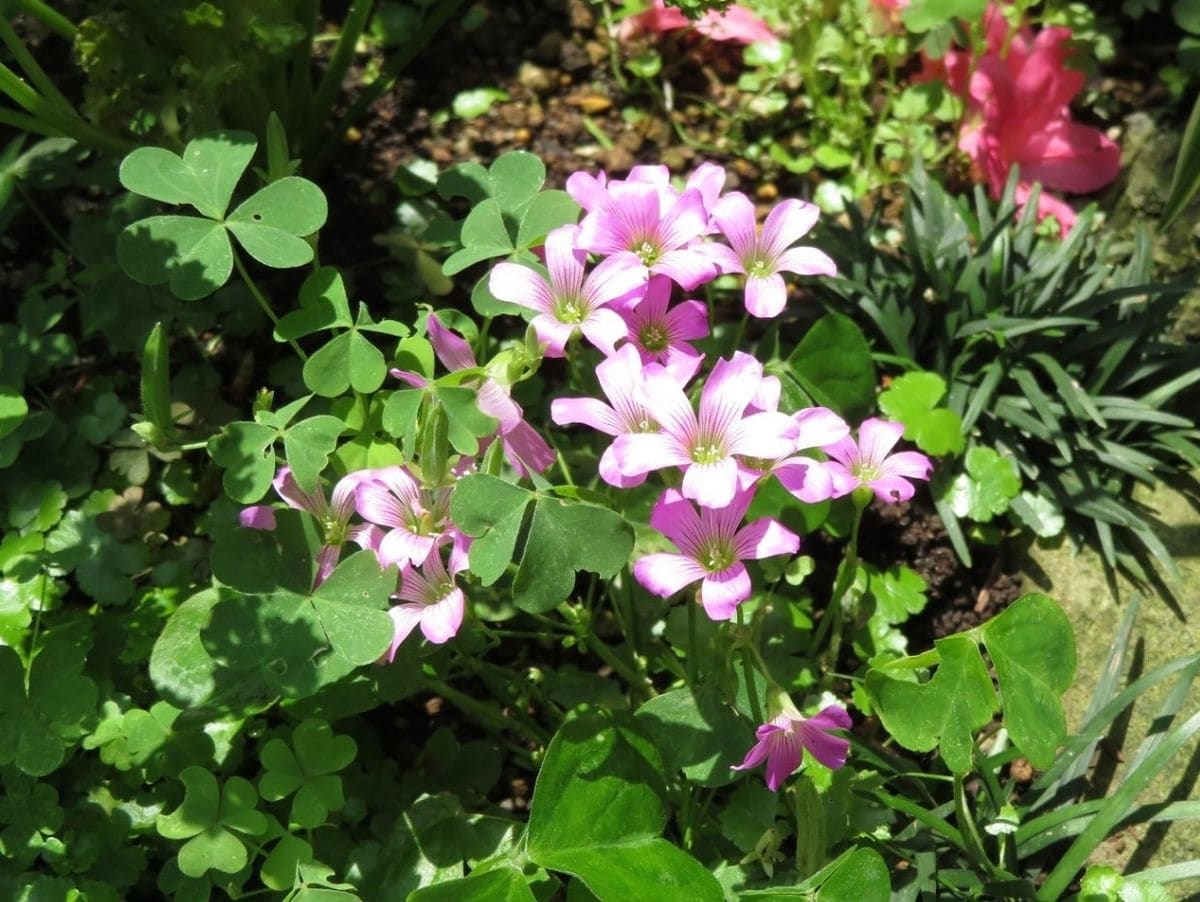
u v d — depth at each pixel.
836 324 0.21
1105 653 0.22
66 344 0.23
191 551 0.22
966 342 0.23
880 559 0.23
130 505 0.22
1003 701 0.18
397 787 0.20
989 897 0.20
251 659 0.18
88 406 0.23
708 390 0.17
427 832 0.19
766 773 0.18
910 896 0.19
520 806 0.21
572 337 0.19
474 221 0.20
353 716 0.21
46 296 0.24
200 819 0.18
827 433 0.17
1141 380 0.23
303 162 0.25
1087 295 0.24
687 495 0.17
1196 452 0.23
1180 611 0.22
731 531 0.18
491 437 0.19
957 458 0.23
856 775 0.20
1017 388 0.23
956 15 0.24
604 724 0.18
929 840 0.20
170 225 0.19
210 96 0.22
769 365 0.21
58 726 0.19
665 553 0.19
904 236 0.25
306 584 0.18
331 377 0.19
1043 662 0.18
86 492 0.22
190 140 0.22
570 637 0.20
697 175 0.20
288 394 0.23
